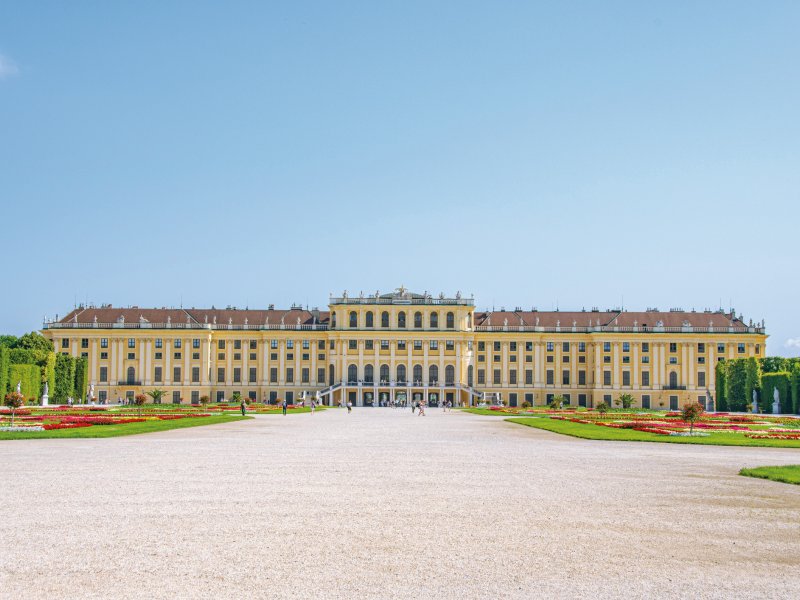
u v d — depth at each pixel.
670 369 173.00
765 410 133.75
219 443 49.00
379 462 37.84
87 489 27.61
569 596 15.80
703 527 21.88
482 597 15.70
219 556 18.39
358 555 18.59
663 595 15.90
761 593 16.06
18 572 16.94
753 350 172.12
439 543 19.81
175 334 172.00
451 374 174.38
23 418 71.88
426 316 176.25
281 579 16.67
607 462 38.47
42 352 136.12
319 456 40.72
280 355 175.62
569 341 177.12
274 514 23.28
